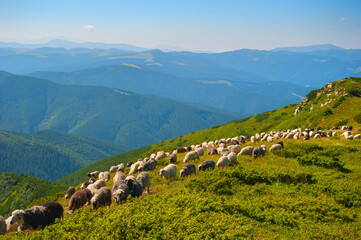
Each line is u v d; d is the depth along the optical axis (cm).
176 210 1192
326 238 1033
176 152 4028
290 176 1722
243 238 948
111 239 966
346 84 8688
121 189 1650
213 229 1004
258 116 16188
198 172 2158
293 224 1152
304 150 2684
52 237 1098
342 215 1216
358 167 2103
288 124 10050
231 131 15850
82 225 1156
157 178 2264
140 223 1064
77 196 1816
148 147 19988
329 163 2111
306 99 10738
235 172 1823
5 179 16738
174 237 966
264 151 2847
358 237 1036
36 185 15325
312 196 1501
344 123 6519
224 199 1423
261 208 1305
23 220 1389
